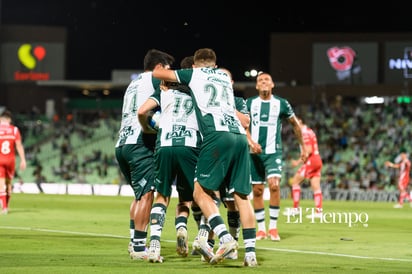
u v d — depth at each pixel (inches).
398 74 5433.1
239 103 978.7
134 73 5959.6
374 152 4539.9
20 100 5994.1
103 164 4918.8
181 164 911.7
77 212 2119.8
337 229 1592.0
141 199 957.8
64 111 6087.6
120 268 836.6
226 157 863.7
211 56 916.6
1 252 1018.1
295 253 1075.3
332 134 4889.3
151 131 952.9
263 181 1350.9
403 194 2977.4
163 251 1067.9
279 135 1364.4
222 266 875.4
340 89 5413.4
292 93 5452.8
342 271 839.1
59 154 5231.3
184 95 920.3
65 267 837.8
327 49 5556.1
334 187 4136.3
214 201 959.6
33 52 6008.9
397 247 1192.8
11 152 1987.0
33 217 1850.4
